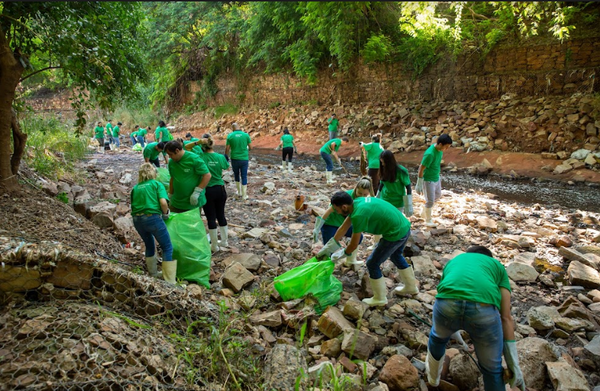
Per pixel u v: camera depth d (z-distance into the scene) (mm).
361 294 4949
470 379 3365
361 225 4129
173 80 32531
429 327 4293
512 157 14602
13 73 5852
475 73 17984
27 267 3248
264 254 6078
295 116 24484
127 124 33250
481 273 2994
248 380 3131
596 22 15141
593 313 4570
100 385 2566
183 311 3719
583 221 8508
